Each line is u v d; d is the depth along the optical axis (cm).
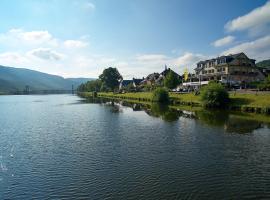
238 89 7781
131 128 4006
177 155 2500
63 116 5772
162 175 1998
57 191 1773
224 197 1636
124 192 1730
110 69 17500
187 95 8194
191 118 4888
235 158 2383
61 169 2188
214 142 2983
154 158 2419
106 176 2006
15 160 2456
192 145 2862
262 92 6272
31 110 7475
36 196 1709
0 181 1961
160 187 1789
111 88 18350
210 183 1841
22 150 2806
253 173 2016
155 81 16388
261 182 1850
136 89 15825
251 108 5231
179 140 3116
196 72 11912
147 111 6431
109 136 3434
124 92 15850
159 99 8556
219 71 10212
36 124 4612
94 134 3591
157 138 3250
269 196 1642
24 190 1802
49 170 2170
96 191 1756
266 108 4838
